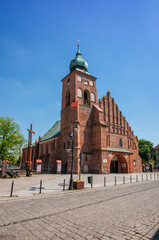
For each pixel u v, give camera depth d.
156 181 24.69
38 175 30.84
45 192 13.82
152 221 6.70
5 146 35.34
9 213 7.90
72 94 42.31
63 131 42.66
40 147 58.91
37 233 5.57
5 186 17.11
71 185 15.56
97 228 5.97
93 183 21.06
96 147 38.06
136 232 5.60
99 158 36.66
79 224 6.38
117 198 11.50
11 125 37.31
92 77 45.97
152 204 9.62
